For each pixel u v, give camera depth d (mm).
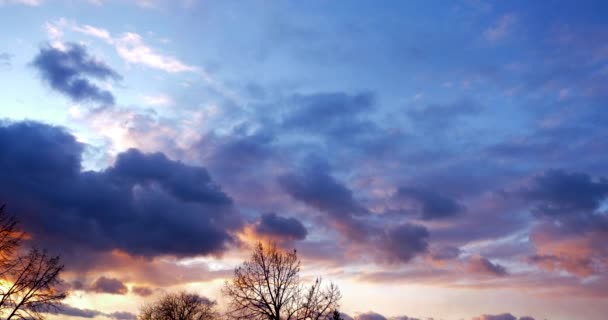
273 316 36719
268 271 38500
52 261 34156
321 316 37156
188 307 64125
